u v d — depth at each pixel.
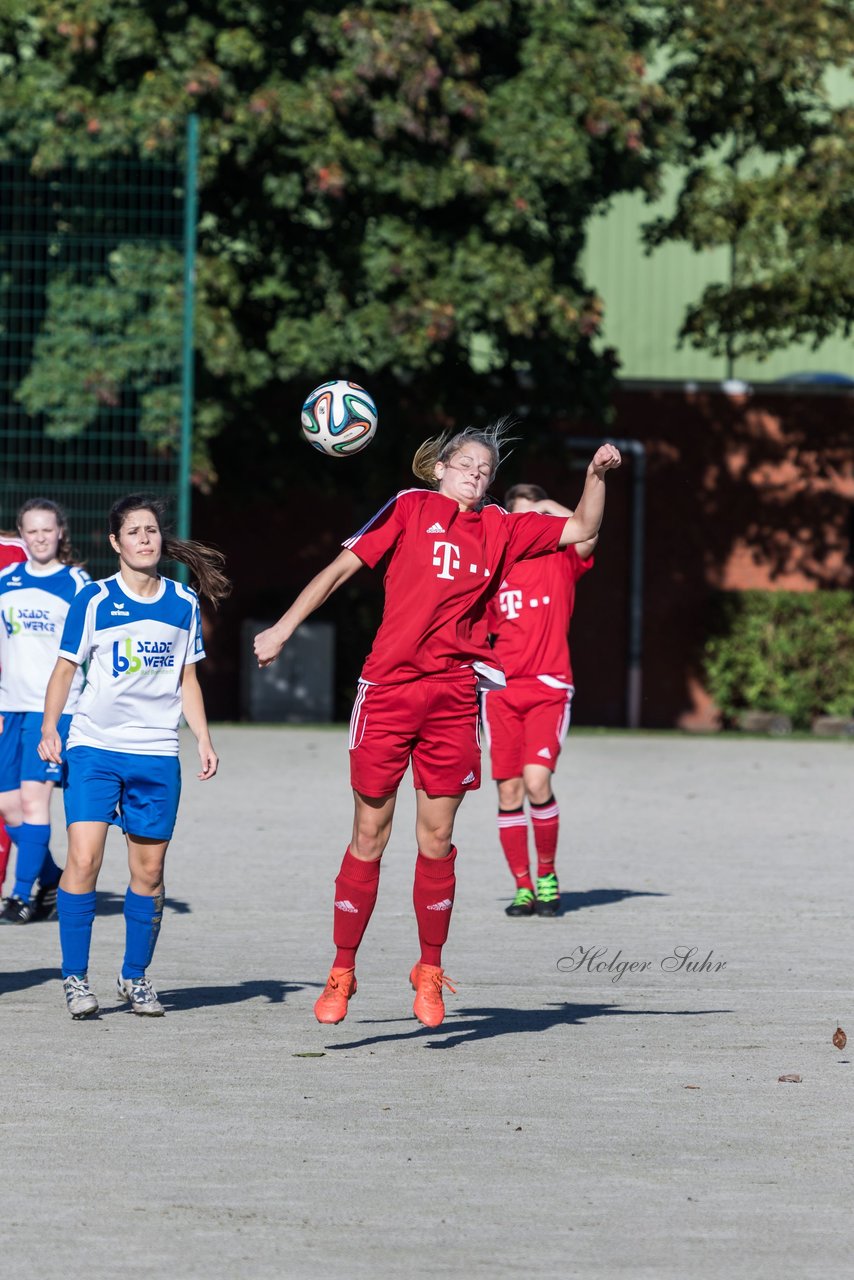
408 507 23.62
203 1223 16.47
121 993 25.70
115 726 25.38
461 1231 16.28
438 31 70.50
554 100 73.38
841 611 91.19
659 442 92.88
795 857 42.31
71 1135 19.28
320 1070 22.27
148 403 72.50
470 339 80.75
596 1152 18.80
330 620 88.06
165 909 34.41
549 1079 21.88
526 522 23.86
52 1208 16.88
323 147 71.31
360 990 27.31
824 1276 15.21
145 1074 21.98
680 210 84.50
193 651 25.80
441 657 23.45
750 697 90.56
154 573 25.69
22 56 79.06
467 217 76.38
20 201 74.56
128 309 73.75
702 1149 18.92
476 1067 22.47
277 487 84.25
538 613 34.72
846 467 93.50
